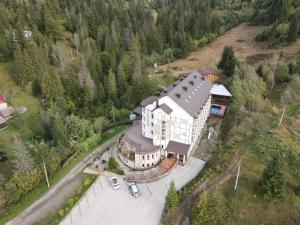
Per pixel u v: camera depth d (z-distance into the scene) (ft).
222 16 574.56
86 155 257.75
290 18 451.53
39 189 217.36
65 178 229.25
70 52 433.89
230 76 357.20
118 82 352.08
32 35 399.44
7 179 213.66
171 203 183.93
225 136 257.34
